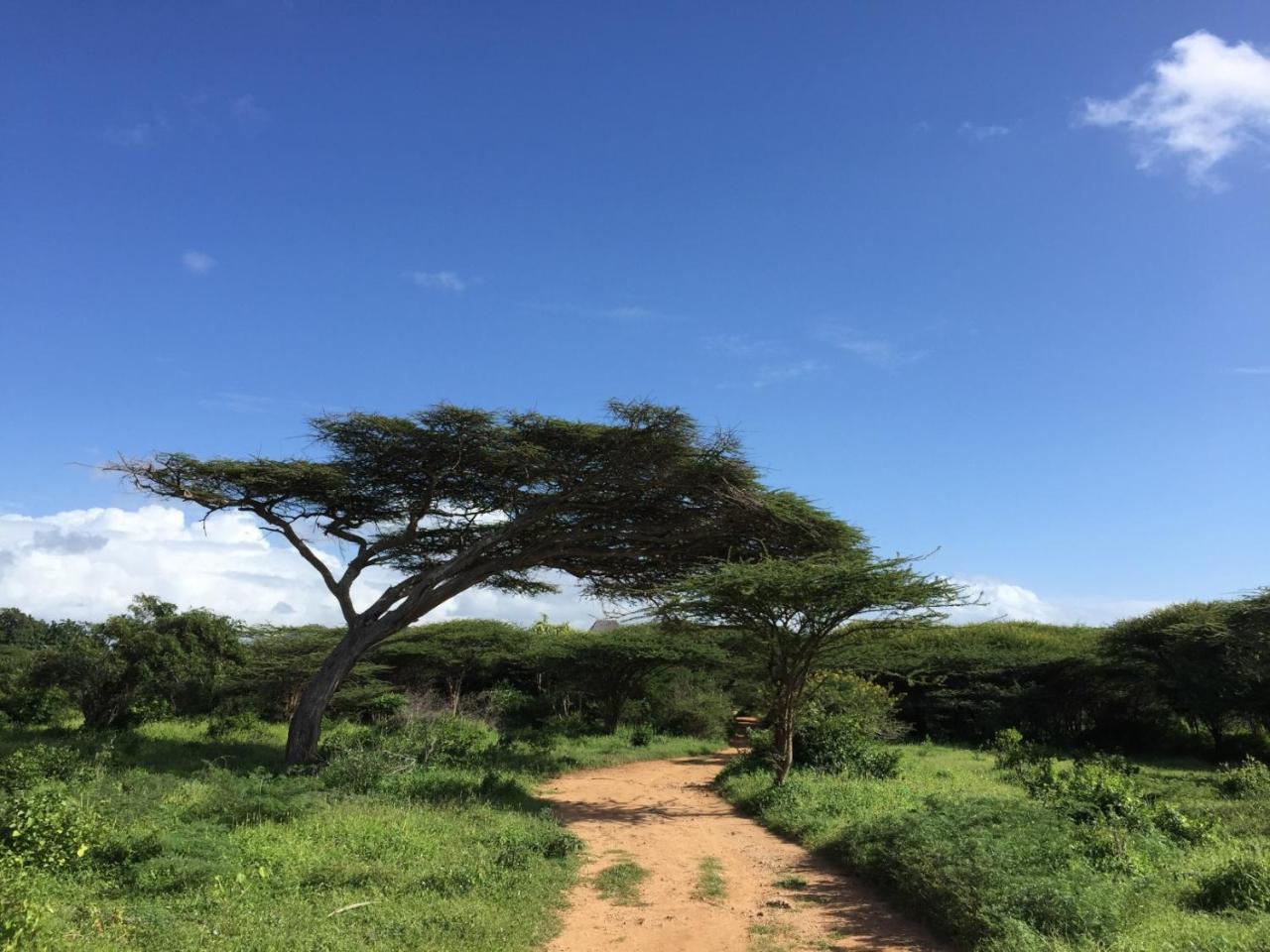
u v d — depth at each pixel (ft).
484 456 60.03
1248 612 87.92
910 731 115.55
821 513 62.23
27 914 20.34
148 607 89.51
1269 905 24.63
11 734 69.41
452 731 73.46
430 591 67.00
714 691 118.73
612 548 69.97
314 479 60.44
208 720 90.63
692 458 59.98
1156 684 101.30
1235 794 52.80
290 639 109.29
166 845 29.32
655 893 32.73
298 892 27.50
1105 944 22.36
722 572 54.34
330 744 63.72
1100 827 33.30
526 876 32.30
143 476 56.95
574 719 113.29
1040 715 111.45
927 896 28.50
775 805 50.14
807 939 26.89
